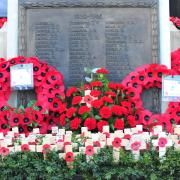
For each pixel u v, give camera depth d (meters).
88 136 5.38
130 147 5.03
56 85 6.48
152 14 6.64
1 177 4.89
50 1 6.62
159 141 5.02
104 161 4.87
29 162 4.94
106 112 5.91
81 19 6.64
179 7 9.49
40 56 6.61
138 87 6.47
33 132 5.91
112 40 6.64
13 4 6.63
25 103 6.54
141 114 6.29
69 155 4.90
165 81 6.48
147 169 4.87
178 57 6.95
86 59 6.61
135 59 6.62
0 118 6.20
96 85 6.27
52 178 4.82
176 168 4.89
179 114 6.39
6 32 6.81
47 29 6.62
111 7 6.66
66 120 6.11
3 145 5.14
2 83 6.46
